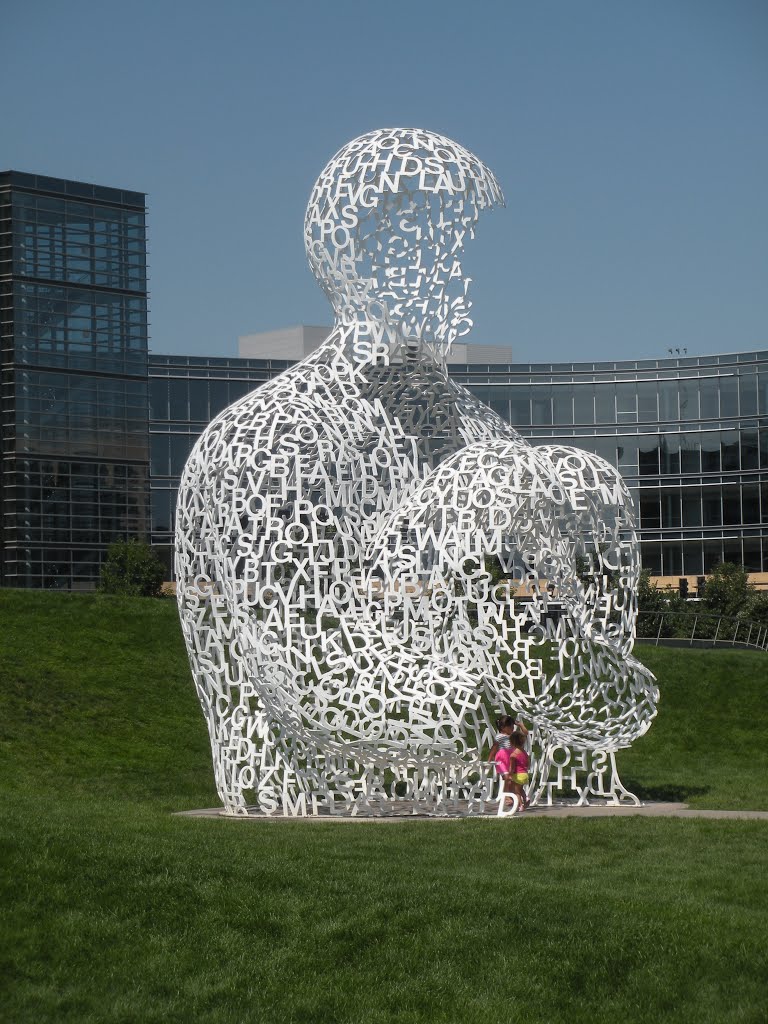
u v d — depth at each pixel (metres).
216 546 19.41
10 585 64.75
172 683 32.91
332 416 19.94
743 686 34.53
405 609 19.23
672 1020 11.32
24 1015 11.69
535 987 11.86
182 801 22.36
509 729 19.83
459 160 20.44
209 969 12.38
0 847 14.31
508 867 14.98
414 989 11.95
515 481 19.03
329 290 20.67
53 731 28.56
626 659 20.02
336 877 14.17
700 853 15.70
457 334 20.86
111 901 13.42
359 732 18.92
